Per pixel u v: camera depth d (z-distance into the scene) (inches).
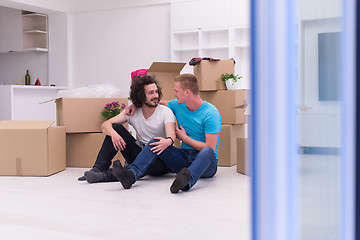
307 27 28.4
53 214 84.2
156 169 123.6
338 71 31.4
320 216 30.1
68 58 302.0
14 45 313.1
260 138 26.3
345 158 32.3
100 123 151.7
